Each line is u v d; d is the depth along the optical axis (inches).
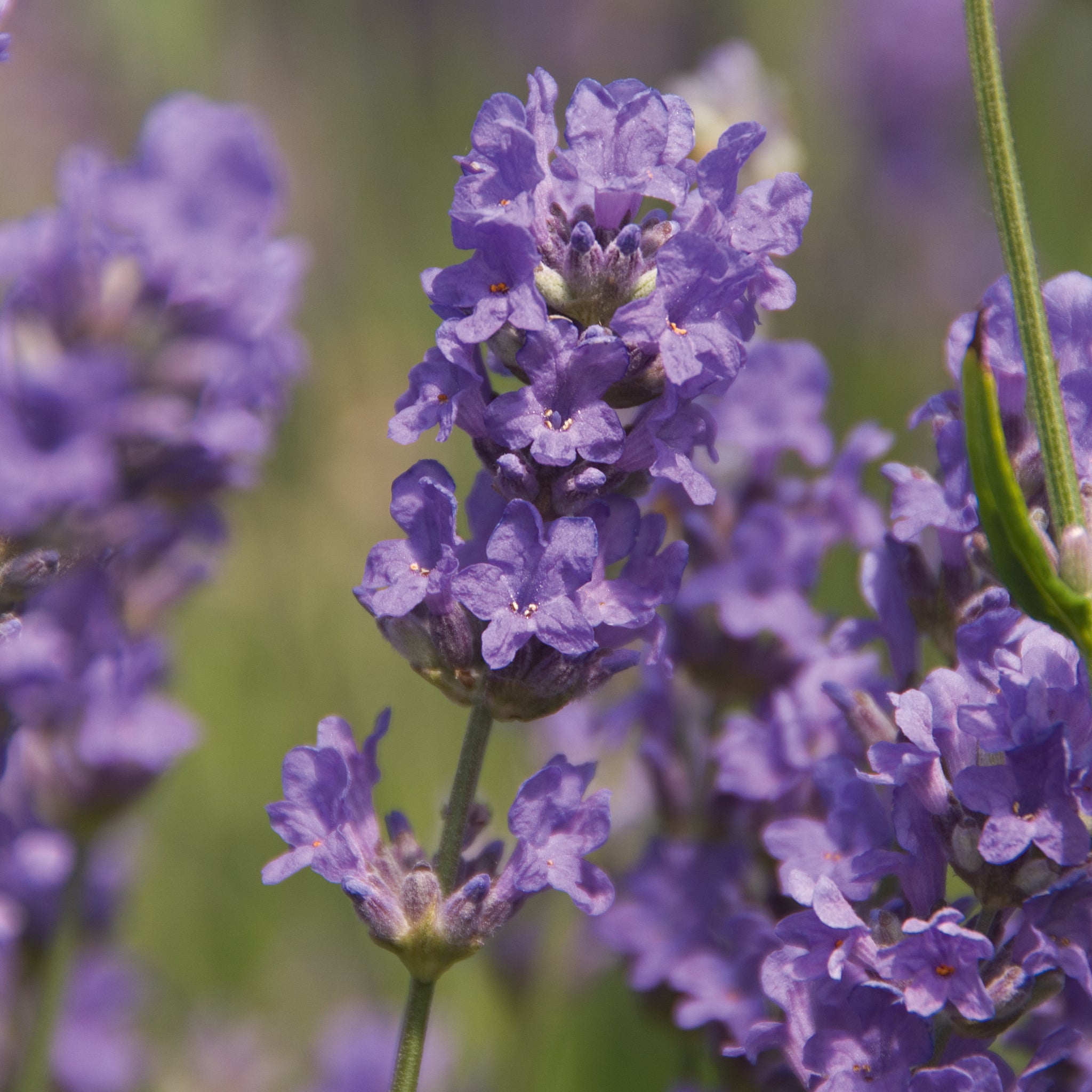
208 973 22.6
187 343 15.8
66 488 15.0
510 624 13.4
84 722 15.9
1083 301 13.7
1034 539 13.2
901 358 30.0
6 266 15.5
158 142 16.0
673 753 15.9
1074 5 16.6
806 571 15.4
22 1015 16.4
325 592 25.7
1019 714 13.2
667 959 15.4
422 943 13.7
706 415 13.7
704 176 13.6
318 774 13.7
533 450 13.4
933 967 13.3
